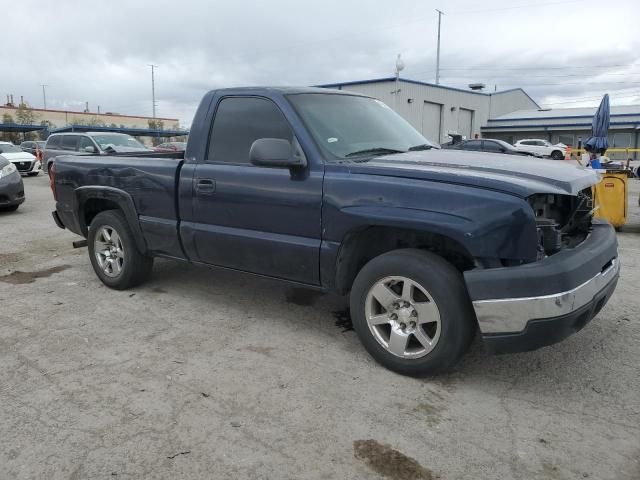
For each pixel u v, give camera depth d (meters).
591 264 3.13
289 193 3.77
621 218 8.66
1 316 4.60
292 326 4.36
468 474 2.54
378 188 3.37
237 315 4.62
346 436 2.84
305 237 3.76
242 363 3.69
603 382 3.41
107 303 4.94
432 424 2.95
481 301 3.02
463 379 3.45
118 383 3.41
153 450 2.72
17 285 5.55
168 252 4.73
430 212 3.16
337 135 3.92
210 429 2.90
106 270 5.34
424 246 3.56
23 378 3.47
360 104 4.51
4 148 20.70
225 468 2.58
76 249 7.31
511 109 52.94
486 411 3.08
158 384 3.39
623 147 44.12
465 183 3.12
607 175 8.64
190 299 5.04
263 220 3.95
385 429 2.90
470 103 44.97
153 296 5.12
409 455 2.68
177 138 70.94
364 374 3.51
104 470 2.57
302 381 3.42
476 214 3.03
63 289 5.39
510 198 2.99
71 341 4.07
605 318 4.50
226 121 4.27
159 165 4.62
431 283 3.22
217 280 5.62
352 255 3.66
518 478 2.51
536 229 2.97
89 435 2.84
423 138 4.71
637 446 2.75
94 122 80.62
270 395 3.25
